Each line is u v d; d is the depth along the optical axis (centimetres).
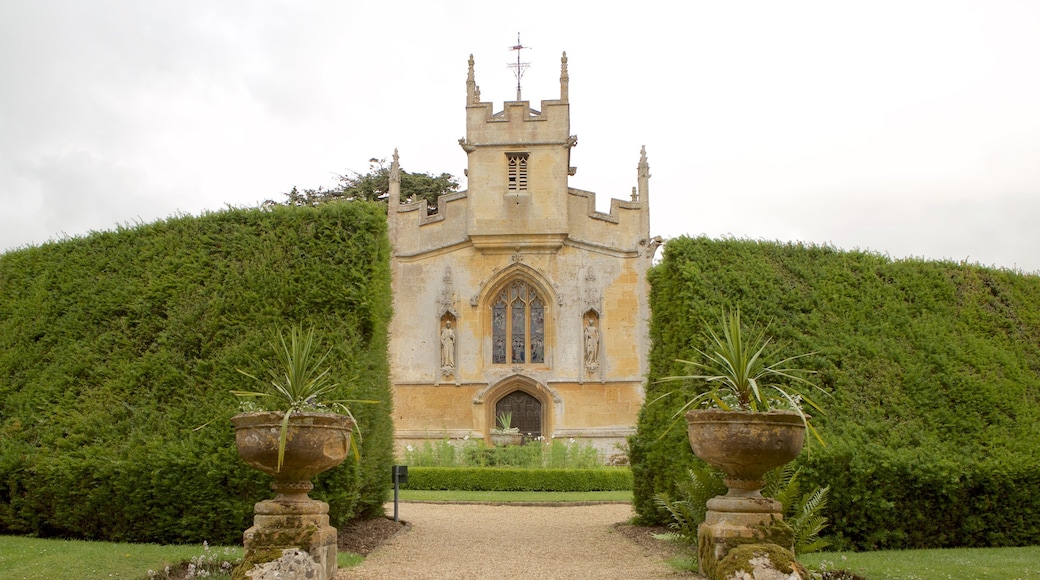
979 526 1464
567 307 4059
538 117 4150
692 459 1486
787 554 1033
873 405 1561
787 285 1747
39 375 1667
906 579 1113
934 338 1717
